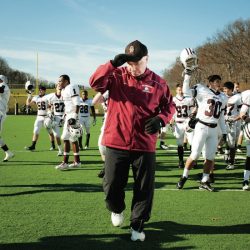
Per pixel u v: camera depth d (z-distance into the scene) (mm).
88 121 12266
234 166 9047
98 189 6227
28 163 8898
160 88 3998
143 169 3998
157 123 3854
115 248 3820
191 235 4227
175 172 8070
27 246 3799
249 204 5523
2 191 6012
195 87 6469
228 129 8445
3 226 4352
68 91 7902
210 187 6371
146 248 3838
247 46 54406
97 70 3771
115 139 3971
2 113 8078
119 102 3938
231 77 55188
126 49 3889
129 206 5312
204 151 6418
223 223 4645
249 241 4070
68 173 7656
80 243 3918
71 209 5059
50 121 10391
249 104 6238
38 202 5375
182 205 5402
